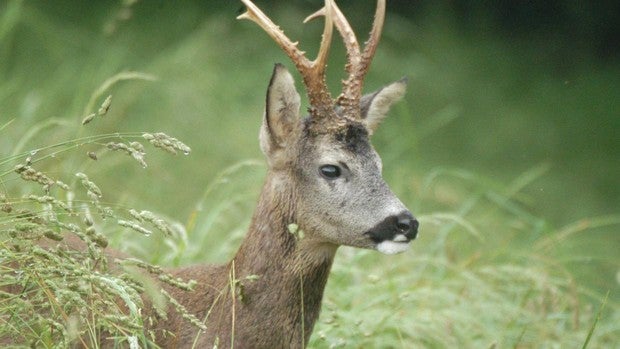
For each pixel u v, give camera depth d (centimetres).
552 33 2581
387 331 1012
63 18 2031
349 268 1064
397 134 1972
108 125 1522
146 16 2011
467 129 2166
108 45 1880
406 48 2361
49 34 1856
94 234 713
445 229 1210
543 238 1388
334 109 848
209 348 808
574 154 2131
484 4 2598
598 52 2550
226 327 813
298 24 2202
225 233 1269
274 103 835
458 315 1054
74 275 714
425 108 2164
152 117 1647
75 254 753
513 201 1864
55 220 724
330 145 834
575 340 1083
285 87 833
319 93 840
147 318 793
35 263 723
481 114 2228
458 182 1853
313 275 840
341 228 830
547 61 2491
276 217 834
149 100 1675
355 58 862
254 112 1761
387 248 826
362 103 889
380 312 1024
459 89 2286
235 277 829
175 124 1656
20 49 1827
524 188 1962
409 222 824
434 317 1041
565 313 1148
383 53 2177
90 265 741
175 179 1506
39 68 1772
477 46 2489
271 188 841
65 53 1823
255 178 1363
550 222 1800
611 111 2306
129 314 798
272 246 830
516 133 2173
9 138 1302
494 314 1089
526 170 2033
